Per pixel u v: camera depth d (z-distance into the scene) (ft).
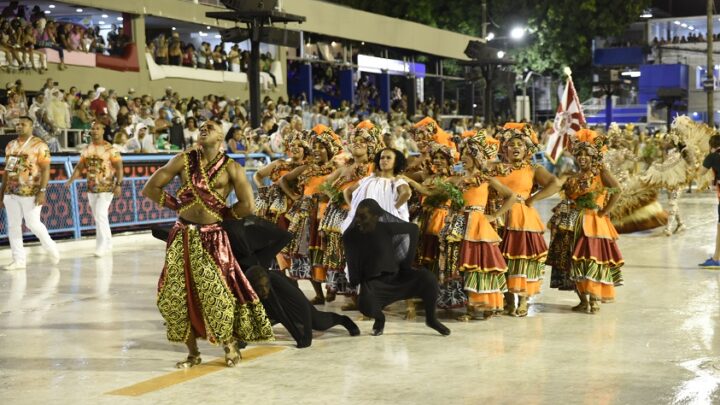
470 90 130.11
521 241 29.68
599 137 30.91
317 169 32.65
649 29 171.12
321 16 94.53
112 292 35.60
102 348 25.89
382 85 110.52
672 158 53.93
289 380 22.09
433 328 27.02
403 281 27.17
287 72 99.14
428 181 30.01
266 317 23.31
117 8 74.02
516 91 155.74
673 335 26.81
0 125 56.95
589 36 151.53
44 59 65.92
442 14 147.23
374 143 30.89
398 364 23.59
